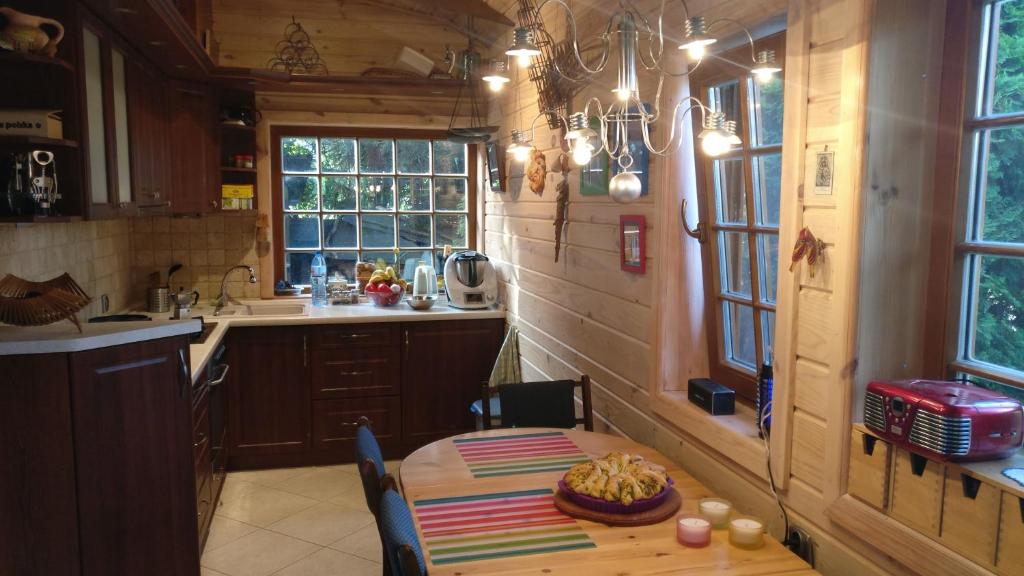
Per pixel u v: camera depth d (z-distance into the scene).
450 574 1.75
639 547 1.90
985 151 1.61
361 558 3.53
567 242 3.65
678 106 2.46
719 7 2.23
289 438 4.76
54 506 2.40
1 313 2.37
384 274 5.12
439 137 5.48
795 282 1.89
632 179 2.10
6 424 2.33
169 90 4.31
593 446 2.70
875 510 1.64
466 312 4.91
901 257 1.71
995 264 1.59
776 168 2.20
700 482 2.42
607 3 3.01
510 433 2.86
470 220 5.64
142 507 2.59
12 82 2.61
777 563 1.81
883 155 1.67
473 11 4.57
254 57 5.05
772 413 2.00
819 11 1.79
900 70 1.66
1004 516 1.34
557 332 3.85
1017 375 1.54
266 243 5.21
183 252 5.11
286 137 5.30
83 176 2.70
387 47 5.22
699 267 2.65
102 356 2.44
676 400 2.55
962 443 1.43
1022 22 1.50
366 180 5.45
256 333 4.64
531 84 4.18
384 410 4.89
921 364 1.75
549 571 1.77
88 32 2.82
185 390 2.71
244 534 3.78
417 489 2.29
